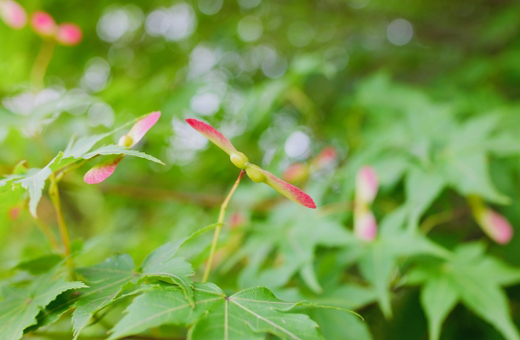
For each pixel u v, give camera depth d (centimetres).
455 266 24
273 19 57
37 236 41
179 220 36
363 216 24
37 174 16
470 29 60
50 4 38
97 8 41
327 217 26
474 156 25
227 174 38
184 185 40
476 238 35
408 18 60
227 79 48
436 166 26
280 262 24
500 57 44
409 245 23
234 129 37
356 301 22
